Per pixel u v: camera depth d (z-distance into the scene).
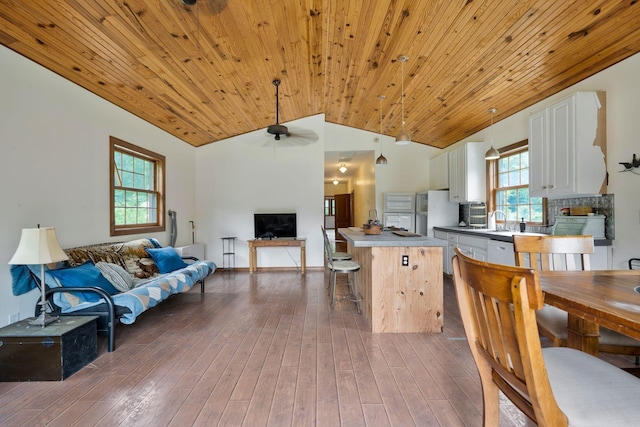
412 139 6.72
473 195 5.13
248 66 3.88
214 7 2.71
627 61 2.82
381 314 2.98
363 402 1.87
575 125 3.01
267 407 1.83
